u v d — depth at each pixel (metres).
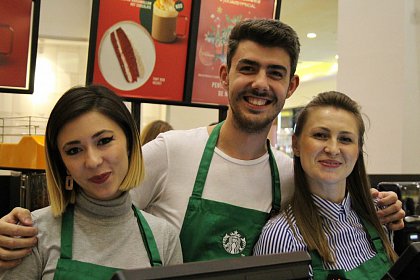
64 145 1.06
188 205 1.43
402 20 2.63
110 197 1.12
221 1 2.16
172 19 2.07
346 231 1.43
